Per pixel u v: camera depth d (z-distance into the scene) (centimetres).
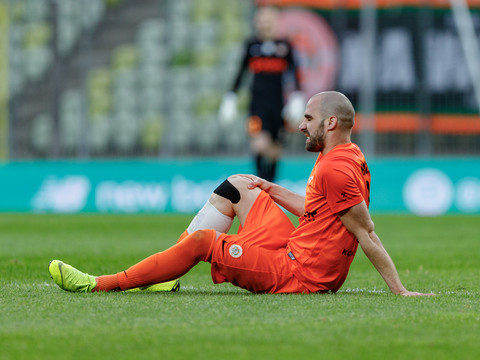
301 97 4428
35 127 6631
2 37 6444
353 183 1330
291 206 1438
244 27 6856
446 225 4328
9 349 914
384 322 1077
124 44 6938
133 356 876
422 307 1220
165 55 6838
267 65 4378
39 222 4603
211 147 6431
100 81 6794
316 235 1366
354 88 6069
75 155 6662
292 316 1123
